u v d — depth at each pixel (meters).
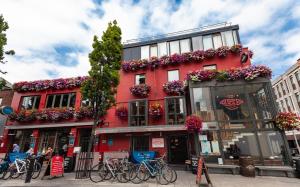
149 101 14.79
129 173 8.28
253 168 8.87
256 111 10.62
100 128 13.77
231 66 14.10
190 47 15.86
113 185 7.32
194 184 7.39
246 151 10.02
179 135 13.62
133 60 16.45
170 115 13.91
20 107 17.53
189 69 14.99
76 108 15.95
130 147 13.80
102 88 10.73
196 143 10.29
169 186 7.12
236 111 10.90
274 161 9.52
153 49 16.81
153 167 8.20
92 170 9.00
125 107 14.94
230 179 8.25
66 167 10.52
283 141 9.59
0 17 9.97
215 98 11.36
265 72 10.75
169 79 15.34
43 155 10.52
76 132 15.28
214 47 15.23
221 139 10.41
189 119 10.30
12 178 8.81
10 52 10.03
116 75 10.97
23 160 9.55
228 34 15.19
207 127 10.70
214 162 10.03
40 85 17.53
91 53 11.08
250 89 11.09
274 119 9.94
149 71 15.88
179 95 14.28
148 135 14.01
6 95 18.19
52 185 7.37
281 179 8.24
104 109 10.83
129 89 15.63
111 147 14.13
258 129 10.16
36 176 8.80
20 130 16.50
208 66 14.76
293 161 9.08
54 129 16.17
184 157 13.08
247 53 13.60
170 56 15.51
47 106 17.23
